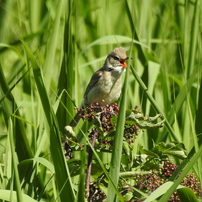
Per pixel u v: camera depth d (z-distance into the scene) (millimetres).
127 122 7652
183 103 12055
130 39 12891
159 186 7695
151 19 16000
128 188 8109
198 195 8305
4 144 11836
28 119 11711
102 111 7910
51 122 7387
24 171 8875
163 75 12812
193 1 15766
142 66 13562
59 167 7359
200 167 7738
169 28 16172
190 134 12156
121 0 17562
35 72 7496
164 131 11180
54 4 15609
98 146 7859
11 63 16656
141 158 8023
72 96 11070
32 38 13539
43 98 7445
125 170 8023
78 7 14820
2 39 16094
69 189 7305
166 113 12367
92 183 8078
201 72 12258
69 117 10508
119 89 12180
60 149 7332
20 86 13680
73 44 11805
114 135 7332
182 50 13688
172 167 8172
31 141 10469
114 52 12227
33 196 8883
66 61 10773
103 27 15391
